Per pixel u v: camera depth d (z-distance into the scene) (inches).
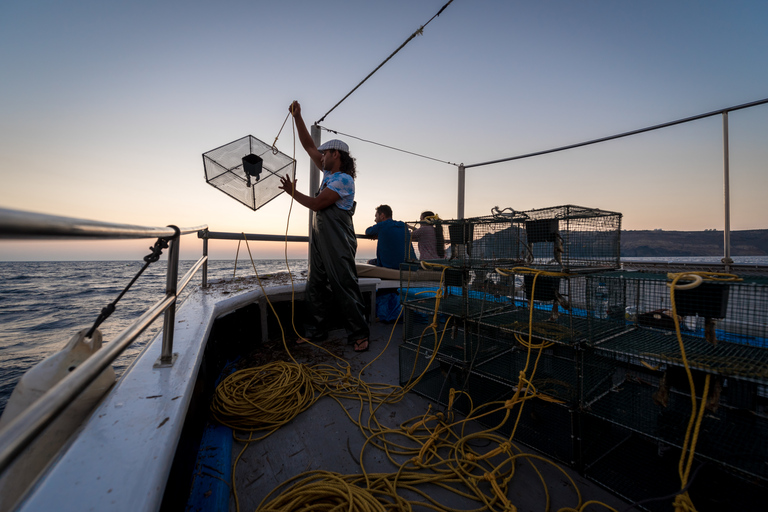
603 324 89.1
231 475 70.7
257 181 137.1
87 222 28.3
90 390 52.1
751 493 65.1
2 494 39.0
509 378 93.2
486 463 77.3
